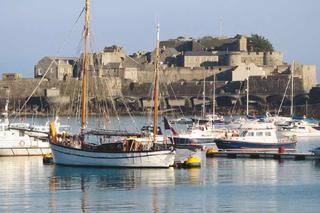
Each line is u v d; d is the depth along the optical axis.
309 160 151.50
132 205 101.31
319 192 111.88
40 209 98.62
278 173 131.50
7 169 134.38
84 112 142.50
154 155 132.75
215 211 98.12
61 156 136.62
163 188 114.62
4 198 106.12
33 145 156.12
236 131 192.75
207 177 125.94
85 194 109.19
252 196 108.50
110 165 132.88
